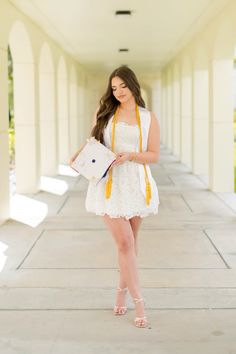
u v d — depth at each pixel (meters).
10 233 6.81
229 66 10.27
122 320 3.88
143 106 3.95
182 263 5.43
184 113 16.06
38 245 6.19
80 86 20.55
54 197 9.73
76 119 18.94
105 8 9.46
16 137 10.23
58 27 11.24
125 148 3.82
